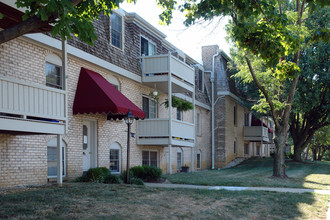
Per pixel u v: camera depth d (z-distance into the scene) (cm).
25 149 1087
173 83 1811
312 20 2219
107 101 1291
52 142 1219
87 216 668
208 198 955
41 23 657
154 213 739
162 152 2077
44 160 1158
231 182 1508
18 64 1080
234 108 3228
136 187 1066
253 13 930
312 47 2442
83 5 874
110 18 1592
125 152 1673
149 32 1969
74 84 1338
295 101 2469
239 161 3250
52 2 616
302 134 3234
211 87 2880
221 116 2862
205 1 1166
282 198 1021
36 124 944
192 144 2058
